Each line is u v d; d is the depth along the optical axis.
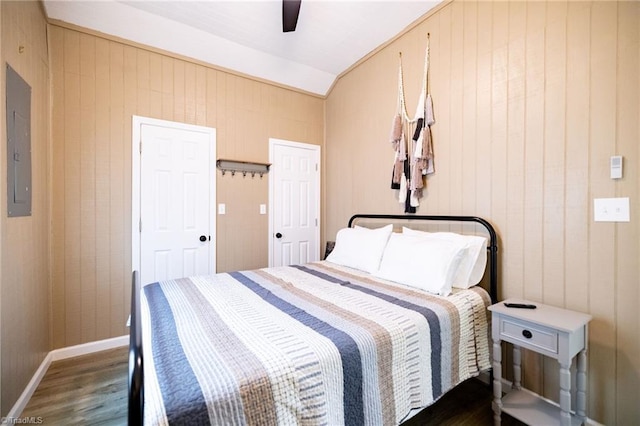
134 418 0.66
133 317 0.93
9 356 1.54
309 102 3.62
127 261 2.53
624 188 1.41
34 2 1.95
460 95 2.14
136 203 2.57
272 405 0.87
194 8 2.35
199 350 1.01
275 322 1.26
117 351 2.41
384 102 2.83
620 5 1.41
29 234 1.82
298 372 0.94
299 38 2.75
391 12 2.36
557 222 1.65
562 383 1.29
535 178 1.74
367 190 3.05
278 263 3.40
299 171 3.56
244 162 3.14
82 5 2.22
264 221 3.30
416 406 1.25
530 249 1.76
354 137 3.23
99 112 2.42
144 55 2.60
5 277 1.49
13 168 1.59
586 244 1.54
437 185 2.32
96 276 2.41
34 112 1.92
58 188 2.27
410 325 1.29
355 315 1.35
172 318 1.30
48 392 1.85
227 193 3.06
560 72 1.62
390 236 2.33
